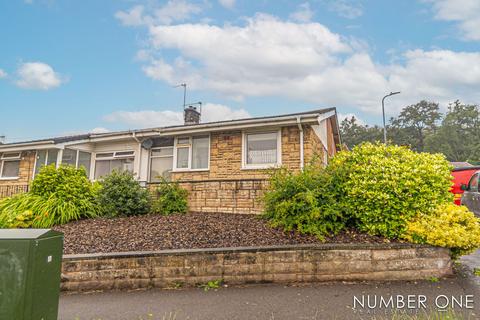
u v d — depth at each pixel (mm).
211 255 5363
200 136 12781
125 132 13570
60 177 9289
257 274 5297
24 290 2301
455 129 61750
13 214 8219
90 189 9664
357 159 6668
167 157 13469
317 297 4531
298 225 6211
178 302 4512
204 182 9859
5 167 15719
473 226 5500
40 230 2613
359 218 6191
